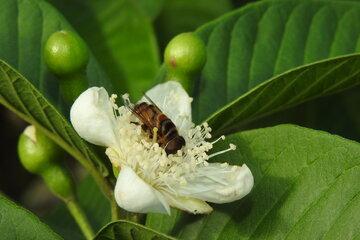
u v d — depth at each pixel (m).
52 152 0.30
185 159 0.28
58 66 0.29
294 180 0.27
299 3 0.32
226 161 0.28
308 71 0.28
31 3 0.30
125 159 0.28
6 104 0.29
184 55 0.29
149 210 0.26
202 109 0.30
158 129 0.28
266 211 0.27
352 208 0.26
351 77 0.29
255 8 0.31
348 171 0.26
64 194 0.30
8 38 0.30
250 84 0.31
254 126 0.33
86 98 0.27
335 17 0.32
